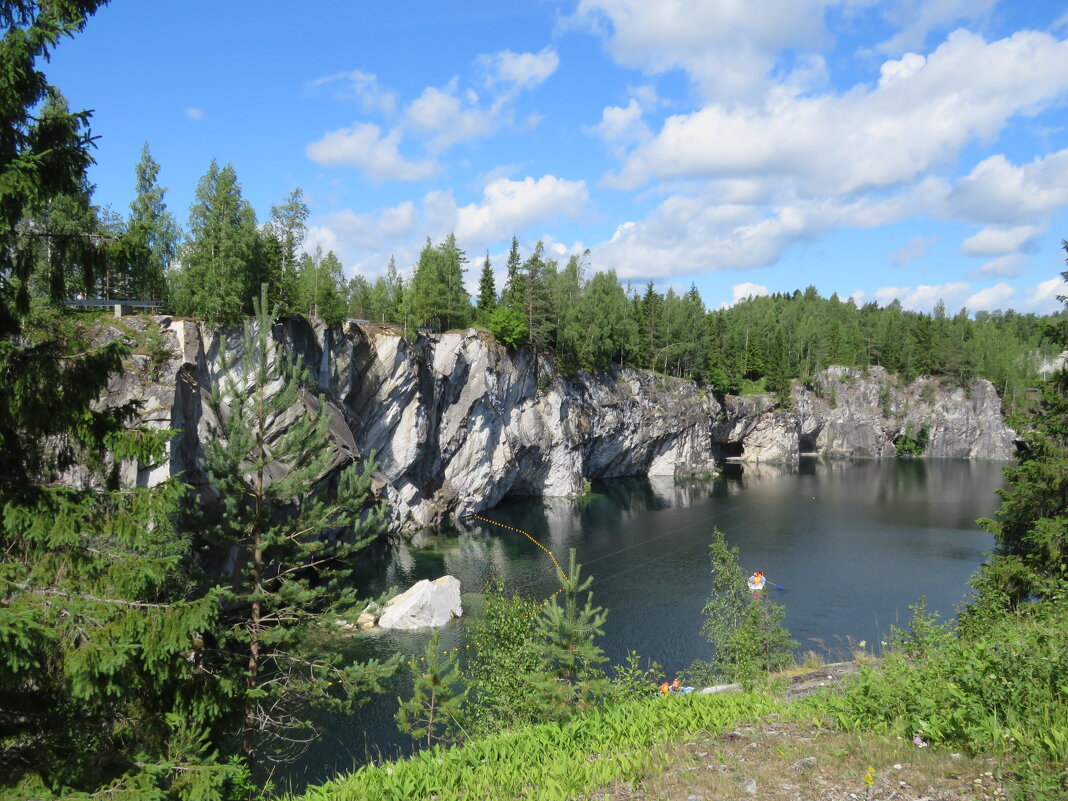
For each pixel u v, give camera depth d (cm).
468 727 1752
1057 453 2277
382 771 1075
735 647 2336
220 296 4591
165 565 895
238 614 1930
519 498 9406
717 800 801
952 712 894
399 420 6869
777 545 6241
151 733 965
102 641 823
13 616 734
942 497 9088
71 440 916
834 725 1017
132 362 3219
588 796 860
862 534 6700
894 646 1853
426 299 7600
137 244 898
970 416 14862
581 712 1501
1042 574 2147
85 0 820
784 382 13600
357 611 1928
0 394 833
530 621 1838
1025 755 758
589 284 11706
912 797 738
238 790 1169
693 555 5925
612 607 4497
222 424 1888
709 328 13625
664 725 1130
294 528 1936
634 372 11200
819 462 13650
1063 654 913
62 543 851
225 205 4722
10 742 855
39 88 824
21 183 776
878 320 18188
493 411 8225
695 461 11856
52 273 900
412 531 6938
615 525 7325
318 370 5738
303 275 6303
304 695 1852
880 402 15088
